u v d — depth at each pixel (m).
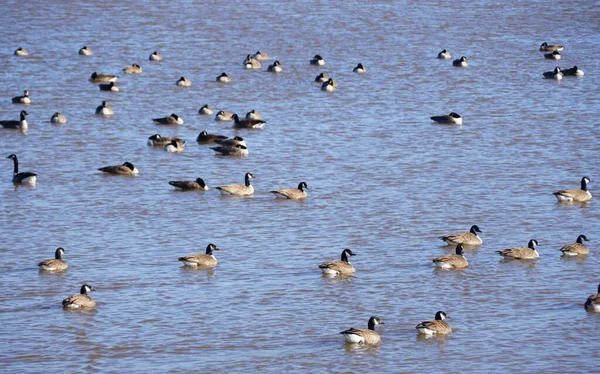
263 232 60.41
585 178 66.50
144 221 62.66
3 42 119.06
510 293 51.06
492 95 97.00
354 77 104.94
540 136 82.38
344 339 45.75
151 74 106.31
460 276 53.22
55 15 133.62
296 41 121.44
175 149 78.75
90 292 51.12
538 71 107.38
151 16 133.75
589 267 54.53
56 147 80.00
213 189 69.62
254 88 100.75
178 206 65.75
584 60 112.06
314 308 49.19
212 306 49.41
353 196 67.31
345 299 50.25
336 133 83.75
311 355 44.34
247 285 52.06
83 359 44.00
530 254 55.38
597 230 60.56
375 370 42.94
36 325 47.25
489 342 45.59
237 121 85.81
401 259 55.75
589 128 84.62
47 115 89.88
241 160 76.44
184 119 89.38
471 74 105.81
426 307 49.34
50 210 64.81
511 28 128.25
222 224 61.91
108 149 79.62
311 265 54.91
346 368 43.12
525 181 70.50
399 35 124.38
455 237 57.34
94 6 139.25
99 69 108.00
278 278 53.03
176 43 120.06
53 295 50.81
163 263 55.34
